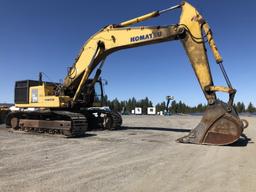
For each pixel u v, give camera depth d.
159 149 12.16
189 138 13.86
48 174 8.02
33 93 19.66
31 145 13.25
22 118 20.09
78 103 19.30
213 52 13.81
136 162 9.61
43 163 9.41
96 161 9.76
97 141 14.70
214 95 13.55
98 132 19.23
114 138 15.91
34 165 9.11
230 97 13.20
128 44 16.78
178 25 14.80
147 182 7.29
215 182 7.32
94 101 20.58
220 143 13.10
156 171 8.41
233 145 13.18
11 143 13.89
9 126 21.03
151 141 14.65
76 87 19.28
